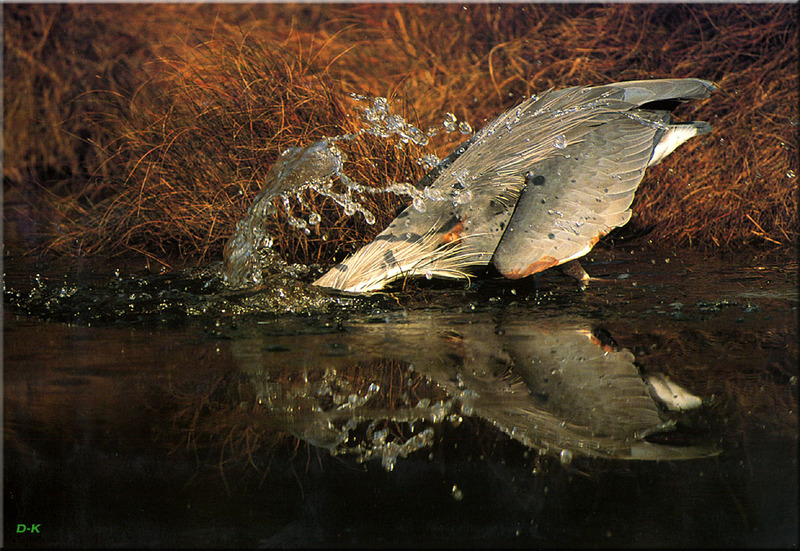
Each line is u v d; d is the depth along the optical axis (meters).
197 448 9.52
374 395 10.82
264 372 11.61
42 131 29.30
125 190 22.02
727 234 19.94
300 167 15.62
